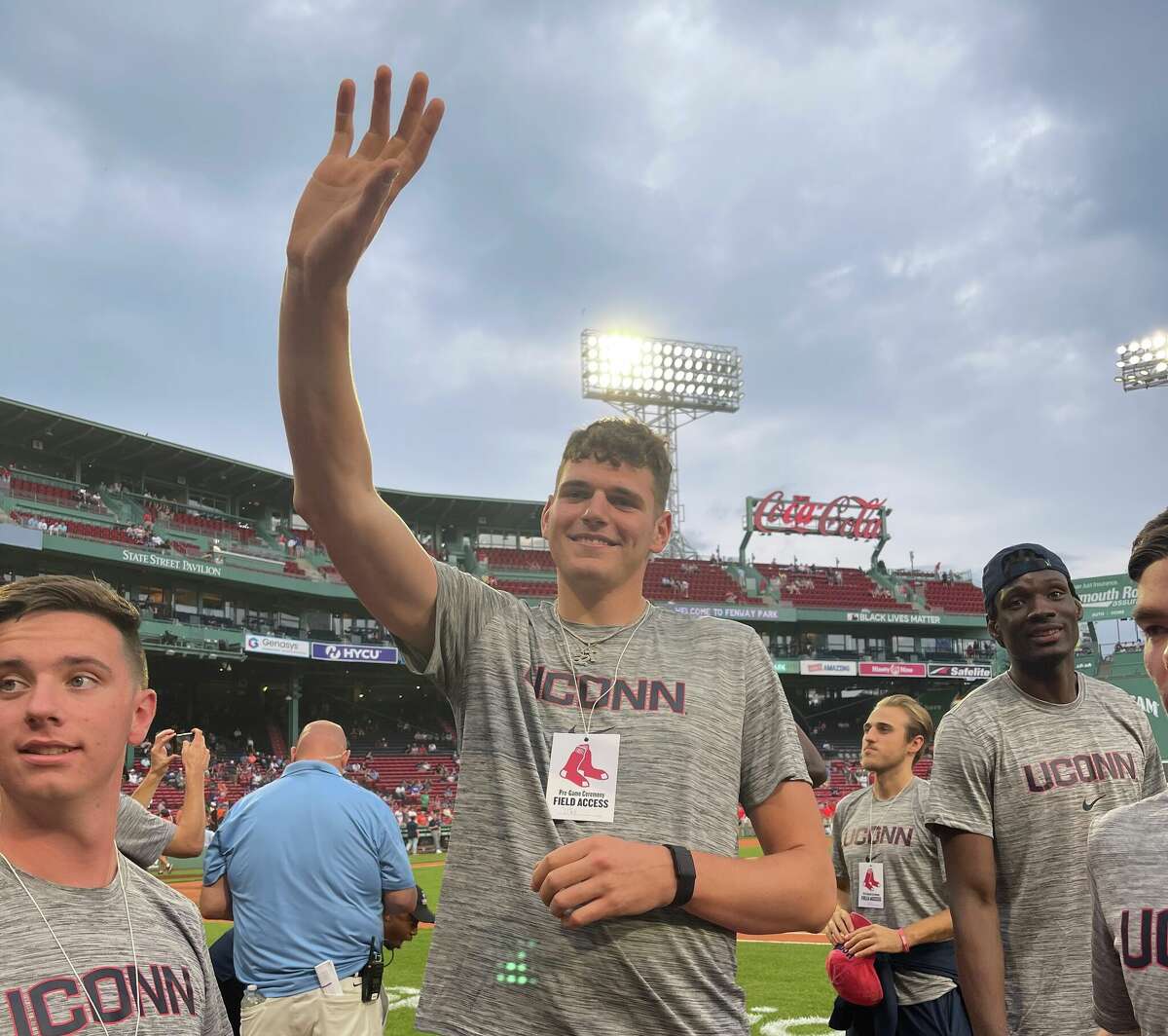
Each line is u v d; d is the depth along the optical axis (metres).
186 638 31.58
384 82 1.87
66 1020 1.69
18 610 1.79
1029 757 3.16
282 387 1.86
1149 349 41.06
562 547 2.28
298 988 3.80
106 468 38.12
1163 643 1.83
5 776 1.75
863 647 45.91
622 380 45.41
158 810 28.61
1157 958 1.83
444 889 2.12
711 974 2.00
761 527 46.59
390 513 2.03
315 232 1.80
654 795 2.03
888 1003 4.16
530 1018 1.92
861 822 4.84
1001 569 3.32
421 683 41.22
